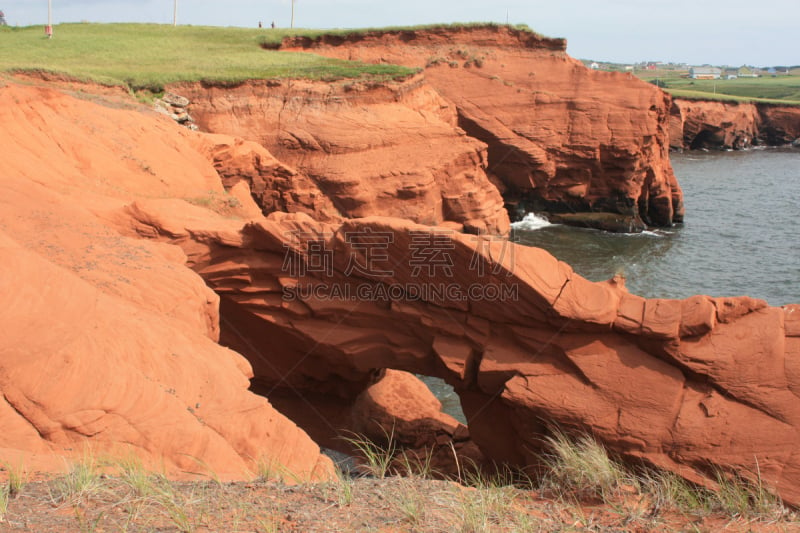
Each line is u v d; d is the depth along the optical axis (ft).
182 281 38.58
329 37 165.17
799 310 37.65
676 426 35.76
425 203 109.81
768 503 23.86
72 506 15.66
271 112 116.06
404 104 126.52
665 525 20.80
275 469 23.90
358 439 54.03
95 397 24.44
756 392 35.40
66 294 28.07
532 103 142.51
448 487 20.16
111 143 68.03
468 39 160.04
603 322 39.22
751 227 137.90
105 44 149.48
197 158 78.48
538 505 21.89
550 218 142.92
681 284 99.14
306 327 48.73
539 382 40.06
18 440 21.84
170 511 15.79
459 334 44.06
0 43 144.15
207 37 169.58
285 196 97.76
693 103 289.94
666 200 139.33
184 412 26.27
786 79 582.76
